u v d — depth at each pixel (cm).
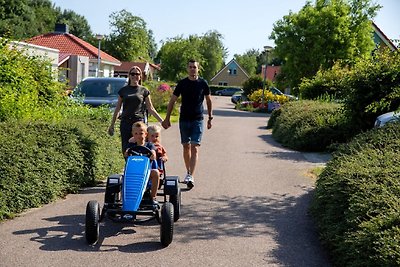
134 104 859
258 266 550
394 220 503
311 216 742
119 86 1631
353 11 3934
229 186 952
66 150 827
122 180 653
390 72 1411
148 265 541
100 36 3525
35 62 1240
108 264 539
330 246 590
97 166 925
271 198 865
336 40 3831
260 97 4388
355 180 627
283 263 560
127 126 858
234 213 763
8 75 1031
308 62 3928
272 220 730
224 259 568
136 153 684
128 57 7019
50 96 1207
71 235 632
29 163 727
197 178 1020
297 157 1375
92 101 1481
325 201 679
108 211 612
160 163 714
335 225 593
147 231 659
